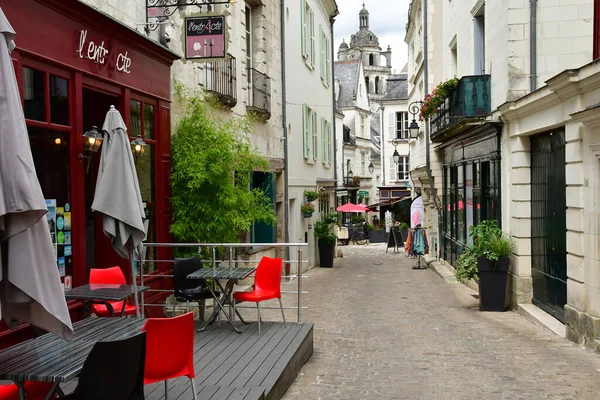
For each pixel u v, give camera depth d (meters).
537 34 10.72
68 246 6.92
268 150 16.00
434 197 21.00
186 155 9.45
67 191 6.96
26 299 3.31
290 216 19.36
